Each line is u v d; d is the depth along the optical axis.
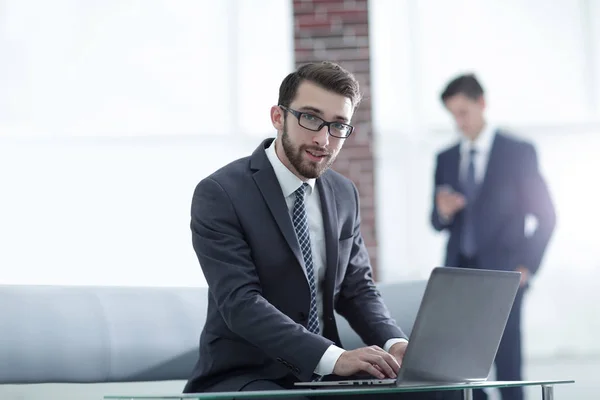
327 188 3.04
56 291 3.00
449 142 8.52
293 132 2.81
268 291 2.87
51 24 8.36
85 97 8.32
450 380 2.50
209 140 8.36
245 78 8.45
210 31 8.47
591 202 8.60
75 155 8.23
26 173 8.17
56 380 2.89
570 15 8.68
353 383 2.46
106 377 2.97
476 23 8.67
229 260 2.81
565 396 6.96
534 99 8.67
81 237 8.12
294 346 2.59
